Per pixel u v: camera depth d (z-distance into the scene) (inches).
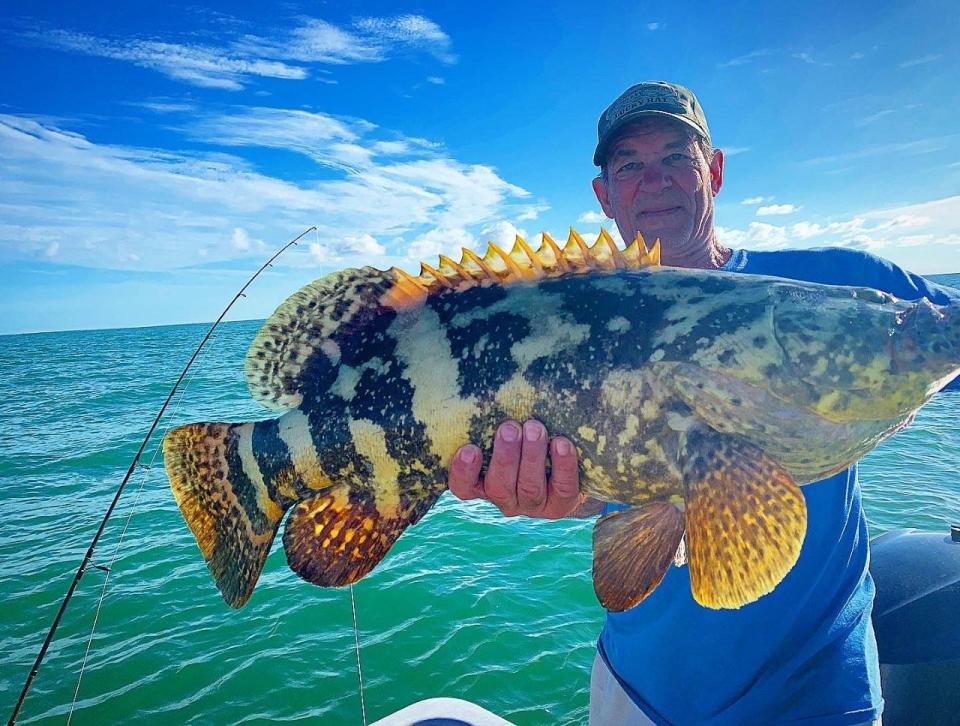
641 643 33.0
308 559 31.7
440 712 40.5
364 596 79.7
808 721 28.5
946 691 32.9
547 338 28.4
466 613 75.1
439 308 30.7
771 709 29.2
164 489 123.6
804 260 33.9
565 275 30.1
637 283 29.2
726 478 26.1
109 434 177.0
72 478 134.3
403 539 97.0
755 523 25.5
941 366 26.4
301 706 60.6
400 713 40.4
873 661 29.4
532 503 28.9
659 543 27.5
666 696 31.7
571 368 27.9
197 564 89.1
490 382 28.5
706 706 30.6
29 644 71.1
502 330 29.1
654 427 27.2
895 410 27.2
